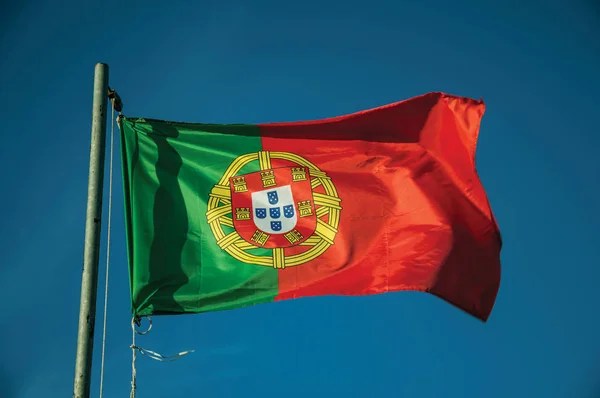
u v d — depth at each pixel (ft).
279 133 33.27
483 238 32.24
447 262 31.30
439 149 33.37
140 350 26.84
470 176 32.78
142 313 28.37
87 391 23.62
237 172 32.01
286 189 31.96
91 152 27.81
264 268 30.19
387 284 30.76
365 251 31.22
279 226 31.19
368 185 32.50
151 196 30.68
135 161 31.19
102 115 28.60
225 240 30.42
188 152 32.07
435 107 34.04
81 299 24.84
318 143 33.19
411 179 32.71
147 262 29.17
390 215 32.04
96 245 25.79
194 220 30.66
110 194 27.55
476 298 31.50
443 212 32.19
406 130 33.68
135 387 26.27
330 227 31.50
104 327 24.79
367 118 33.91
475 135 33.37
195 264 29.63
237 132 32.94
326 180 32.42
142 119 32.01
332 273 30.60
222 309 29.19
